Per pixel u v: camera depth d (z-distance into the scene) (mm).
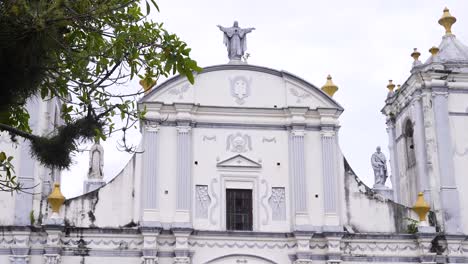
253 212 33531
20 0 11836
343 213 34062
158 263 32000
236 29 36719
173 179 33188
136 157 33375
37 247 31391
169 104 33812
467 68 35969
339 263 32719
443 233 33750
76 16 12844
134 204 32844
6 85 12094
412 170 37906
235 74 35000
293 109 34438
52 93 14375
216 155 33969
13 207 31609
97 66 14516
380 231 33938
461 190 34812
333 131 34688
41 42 12086
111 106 14711
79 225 32219
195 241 32594
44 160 13289
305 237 32750
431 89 35875
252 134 34469
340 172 34531
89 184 34906
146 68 14875
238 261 32656
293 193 33656
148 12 13406
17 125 15039
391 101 40062
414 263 33531
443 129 35344
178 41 14727
